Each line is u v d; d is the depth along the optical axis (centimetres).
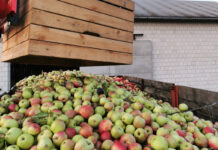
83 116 157
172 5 956
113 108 172
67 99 184
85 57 149
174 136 144
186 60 735
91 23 155
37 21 124
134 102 205
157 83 348
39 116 140
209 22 766
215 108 219
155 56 710
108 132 138
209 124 194
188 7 932
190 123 192
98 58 158
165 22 722
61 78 223
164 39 719
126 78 513
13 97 184
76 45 144
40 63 197
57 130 126
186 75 731
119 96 215
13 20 138
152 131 148
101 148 127
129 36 186
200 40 753
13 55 148
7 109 167
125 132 145
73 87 212
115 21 174
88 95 188
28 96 189
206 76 749
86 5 153
